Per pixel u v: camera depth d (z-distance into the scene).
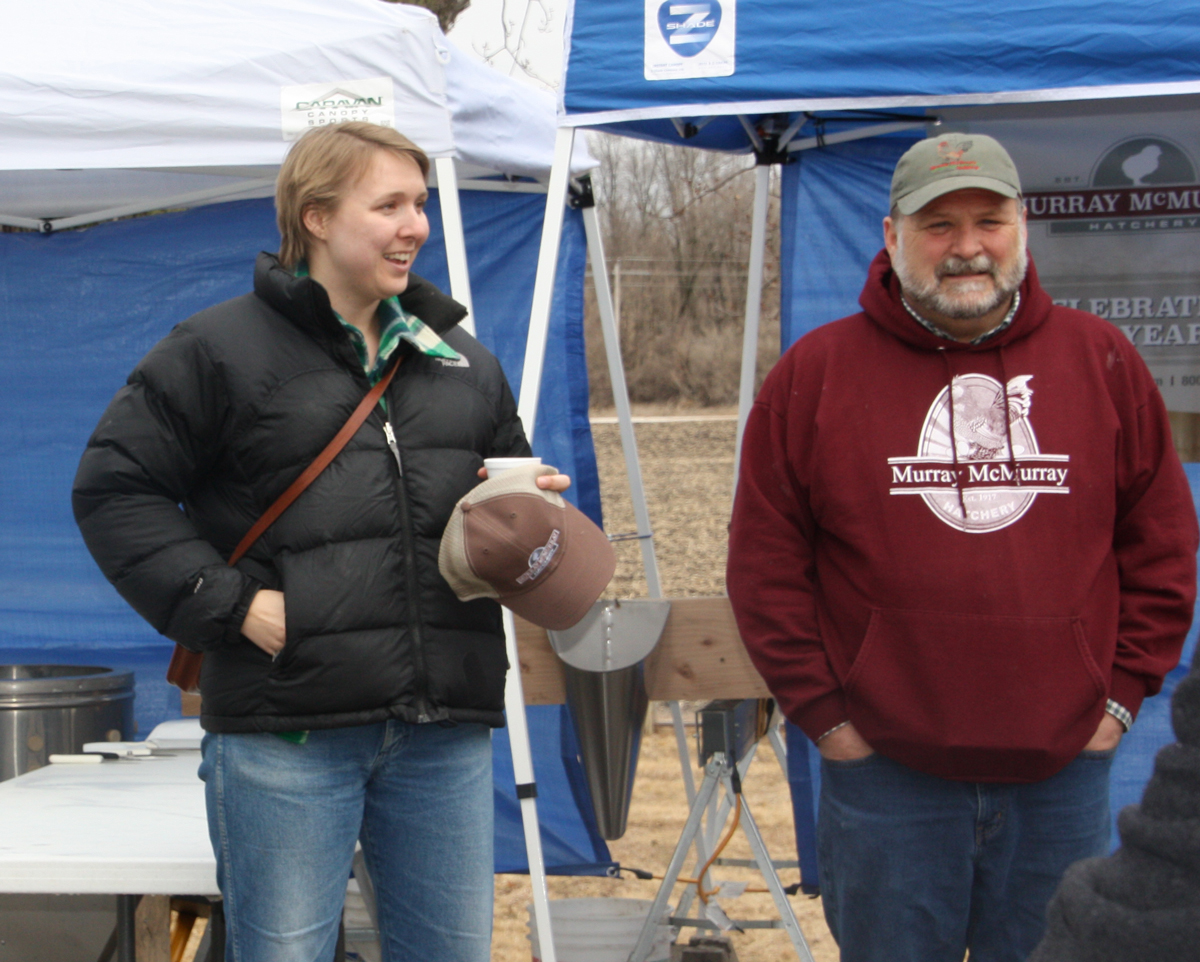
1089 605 2.17
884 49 2.71
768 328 23.95
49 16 3.00
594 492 4.26
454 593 2.01
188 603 1.88
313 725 1.90
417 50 2.95
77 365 4.25
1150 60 2.63
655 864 4.63
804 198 3.71
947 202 2.15
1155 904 0.85
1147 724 3.37
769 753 6.09
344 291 2.03
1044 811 2.19
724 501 11.54
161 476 1.92
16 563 4.25
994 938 2.28
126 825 2.38
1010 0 2.69
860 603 2.22
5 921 2.42
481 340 4.18
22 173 3.96
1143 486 2.27
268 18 2.97
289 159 2.00
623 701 2.94
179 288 4.22
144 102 2.93
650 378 24.72
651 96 2.82
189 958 3.54
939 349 2.24
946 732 2.12
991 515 2.16
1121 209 3.35
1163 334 3.35
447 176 3.00
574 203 4.37
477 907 2.08
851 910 2.26
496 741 4.07
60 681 3.38
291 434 1.93
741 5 2.77
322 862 1.95
